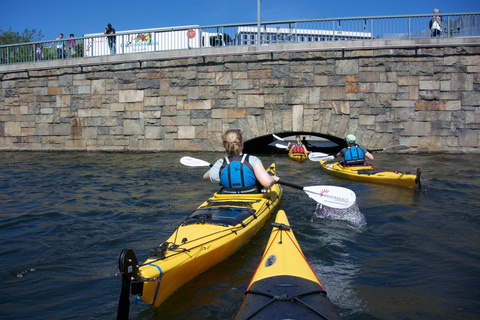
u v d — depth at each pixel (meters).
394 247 3.85
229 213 3.85
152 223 4.81
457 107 12.11
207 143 13.48
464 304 2.66
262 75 12.89
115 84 14.14
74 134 14.68
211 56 13.16
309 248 3.82
